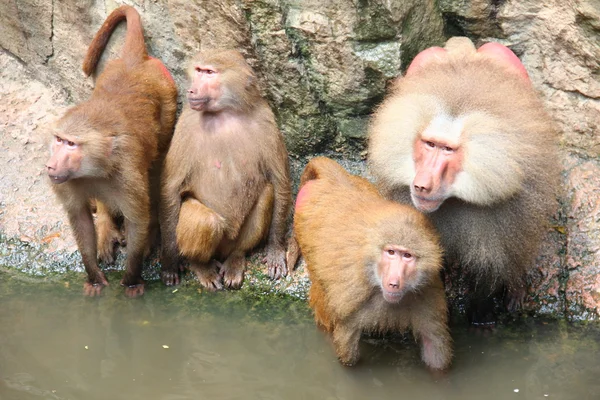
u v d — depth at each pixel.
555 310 6.92
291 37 7.30
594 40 7.04
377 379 6.23
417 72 6.20
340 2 6.98
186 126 7.31
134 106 7.38
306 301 7.32
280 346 6.77
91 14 8.34
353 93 7.46
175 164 7.32
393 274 5.58
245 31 7.36
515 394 6.02
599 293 6.82
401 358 6.46
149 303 7.34
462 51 6.55
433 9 7.21
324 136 7.93
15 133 8.69
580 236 7.09
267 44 7.37
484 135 5.58
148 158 7.34
